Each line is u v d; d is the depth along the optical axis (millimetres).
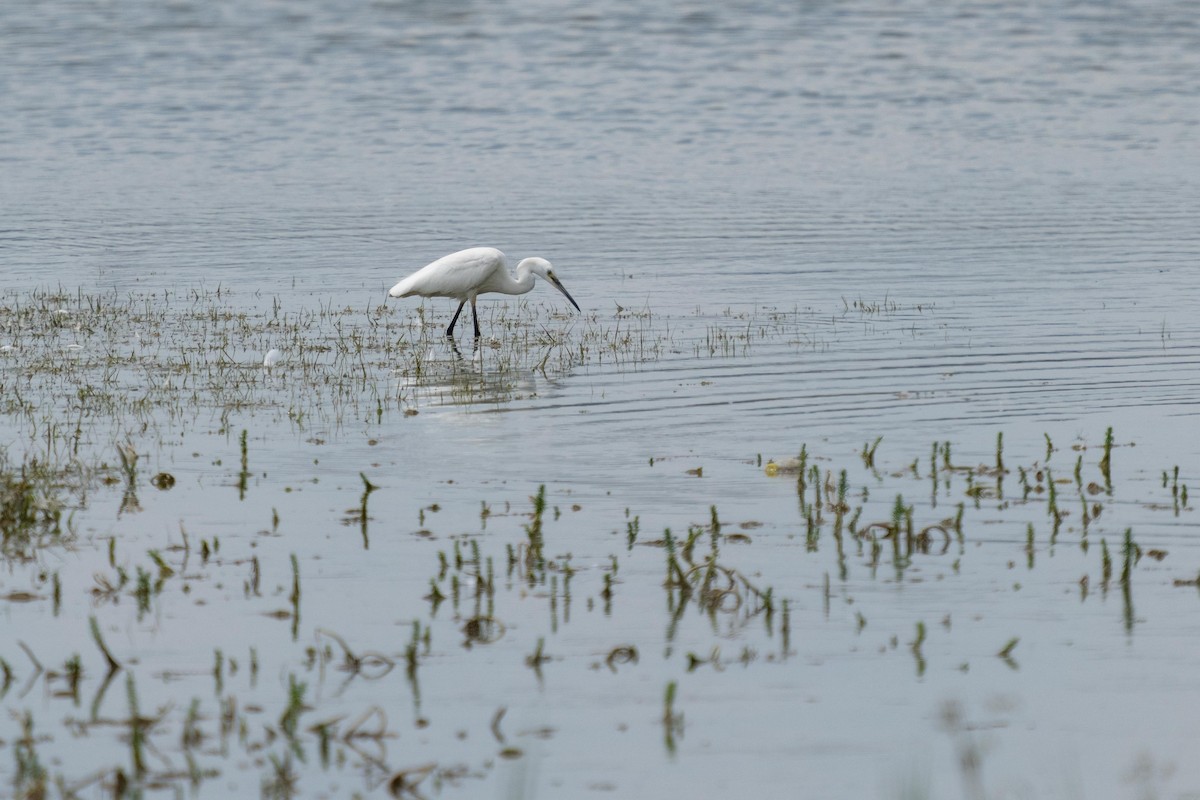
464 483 13867
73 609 10844
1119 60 57000
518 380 18250
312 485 13766
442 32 65125
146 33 64125
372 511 13023
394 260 27375
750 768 8758
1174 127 44438
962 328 21141
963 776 8688
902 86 52312
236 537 12352
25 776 8547
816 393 17406
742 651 10242
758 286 24859
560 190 35656
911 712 9430
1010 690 9695
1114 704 9500
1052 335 20562
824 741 9078
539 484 13828
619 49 60875
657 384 17953
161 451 14820
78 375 18141
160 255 27812
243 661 10070
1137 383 17750
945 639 10414
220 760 8789
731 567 11711
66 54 58531
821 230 30125
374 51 60469
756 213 32219
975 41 61844
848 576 11539
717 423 16047
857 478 13961
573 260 27438
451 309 23516
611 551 12078
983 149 41469
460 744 9023
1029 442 15156
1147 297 23375
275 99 50312
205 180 37062
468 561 11820
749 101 49812
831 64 56938
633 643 10375
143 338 20547
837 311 22594
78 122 45688
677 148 42094
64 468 14086
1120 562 11750
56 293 24172
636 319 22281
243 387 17641
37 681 9719
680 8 72062
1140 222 30562
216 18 68562
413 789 8508
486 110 48562
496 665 10031
